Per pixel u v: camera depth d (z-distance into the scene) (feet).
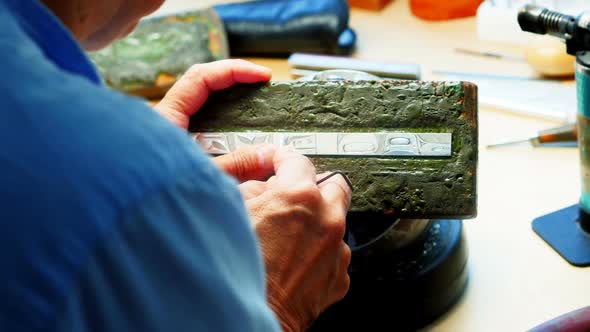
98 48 1.87
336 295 2.07
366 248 2.38
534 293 2.52
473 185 2.31
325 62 3.76
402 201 2.33
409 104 2.36
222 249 1.22
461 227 2.54
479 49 4.16
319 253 1.91
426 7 4.52
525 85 3.72
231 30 4.27
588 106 2.41
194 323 1.18
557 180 3.06
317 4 4.17
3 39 1.15
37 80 1.14
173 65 3.97
